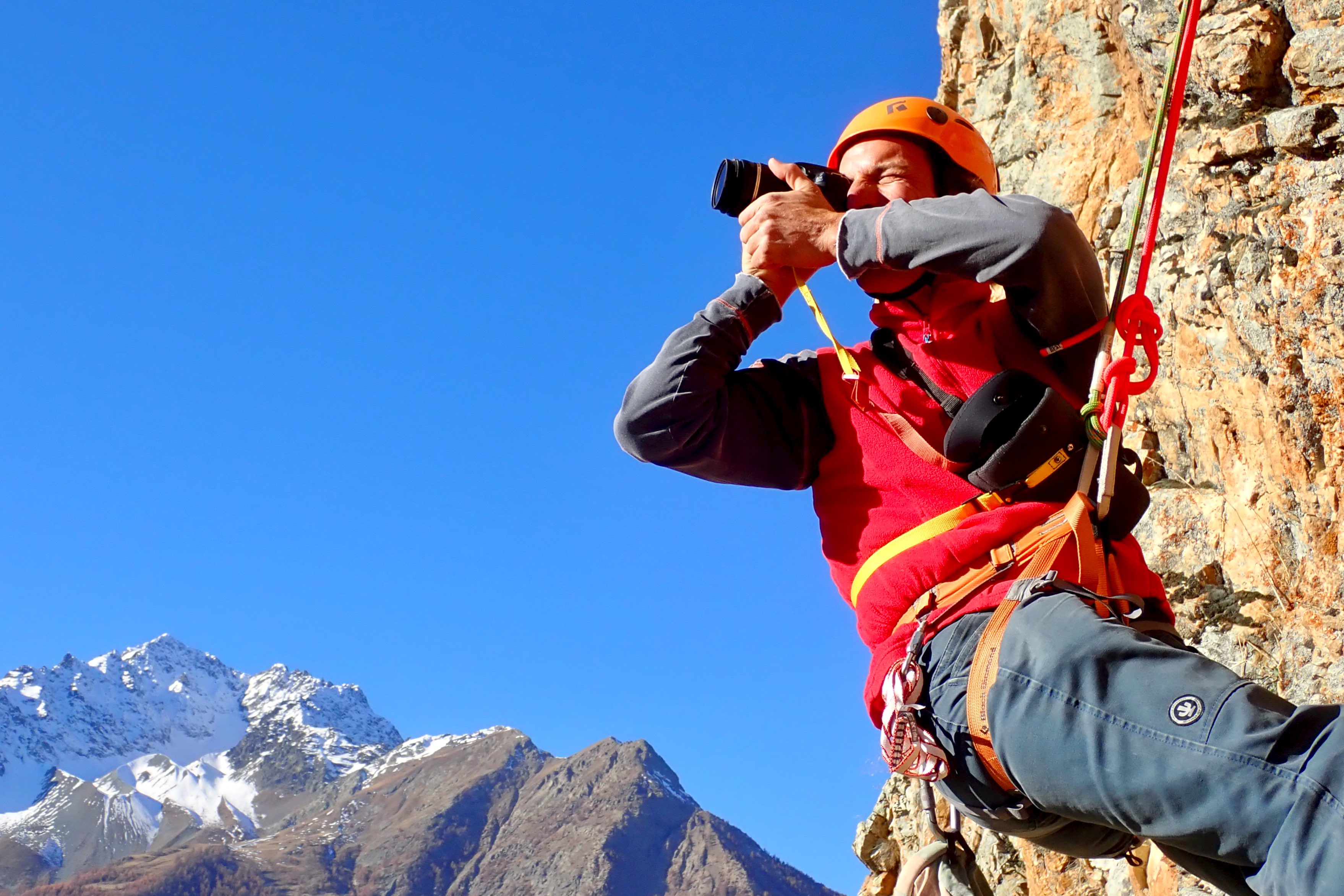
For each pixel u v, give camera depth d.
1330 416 4.63
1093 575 2.35
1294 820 1.78
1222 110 5.44
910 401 2.68
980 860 6.17
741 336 2.82
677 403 2.76
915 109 3.03
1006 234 2.41
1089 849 2.50
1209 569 5.12
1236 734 1.87
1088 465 2.44
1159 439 5.66
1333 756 1.79
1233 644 4.91
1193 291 5.23
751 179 2.88
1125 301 2.54
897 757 2.33
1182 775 1.89
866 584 2.55
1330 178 4.85
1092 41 7.01
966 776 2.31
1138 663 2.04
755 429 2.84
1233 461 5.11
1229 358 5.07
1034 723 2.09
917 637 2.35
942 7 8.40
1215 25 5.42
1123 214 6.39
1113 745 1.98
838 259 2.64
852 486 2.70
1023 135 7.49
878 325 2.89
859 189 3.00
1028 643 2.16
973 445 2.48
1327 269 4.70
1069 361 2.67
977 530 2.43
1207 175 5.34
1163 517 5.35
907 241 2.52
